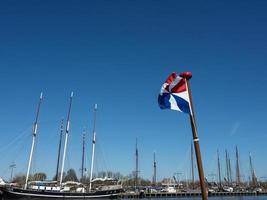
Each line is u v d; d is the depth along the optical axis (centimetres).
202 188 1279
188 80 1448
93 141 11581
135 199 13112
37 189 8881
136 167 15250
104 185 11456
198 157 1325
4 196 8306
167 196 14475
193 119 1386
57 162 10375
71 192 9481
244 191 16725
